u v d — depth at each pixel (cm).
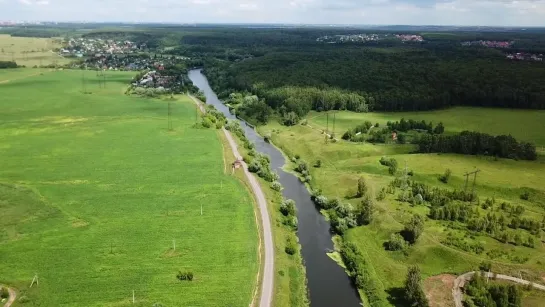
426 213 14212
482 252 11944
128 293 9762
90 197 14362
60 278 10181
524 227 13225
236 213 13525
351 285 11156
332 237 13538
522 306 9856
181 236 12156
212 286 10100
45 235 11994
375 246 12738
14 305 9256
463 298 10231
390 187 15962
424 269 11519
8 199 13962
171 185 15475
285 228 13538
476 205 14888
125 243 11719
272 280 10594
